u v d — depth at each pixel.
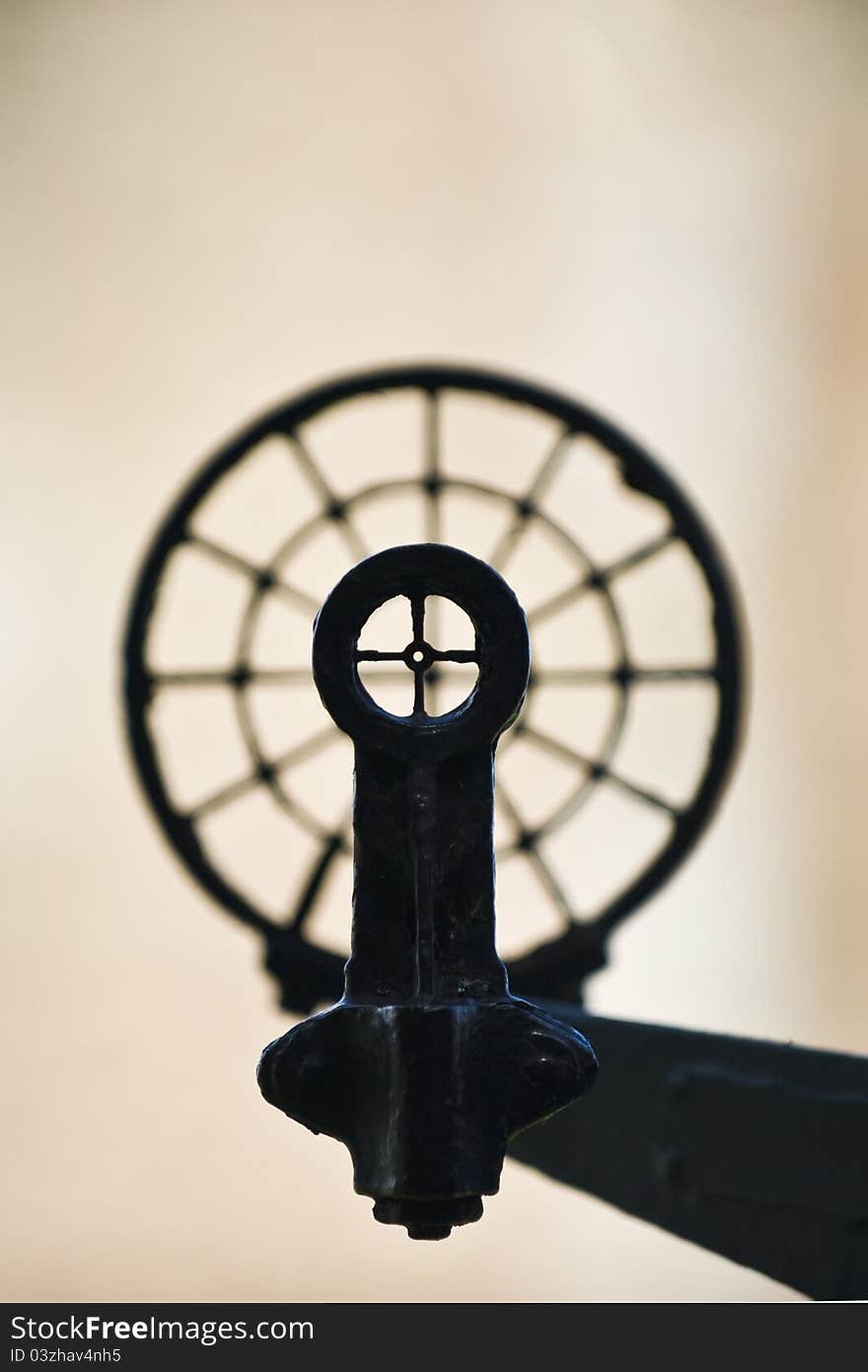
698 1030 0.61
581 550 0.89
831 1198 0.57
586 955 0.86
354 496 0.89
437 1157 0.47
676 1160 0.61
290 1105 0.48
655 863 0.88
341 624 0.48
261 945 0.87
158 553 0.89
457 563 0.48
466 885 0.49
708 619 0.89
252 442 0.90
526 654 0.48
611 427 0.89
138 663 0.89
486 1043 0.48
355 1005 0.48
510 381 0.89
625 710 0.89
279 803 0.89
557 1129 0.66
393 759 0.48
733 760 0.88
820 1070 0.58
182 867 0.87
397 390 0.89
